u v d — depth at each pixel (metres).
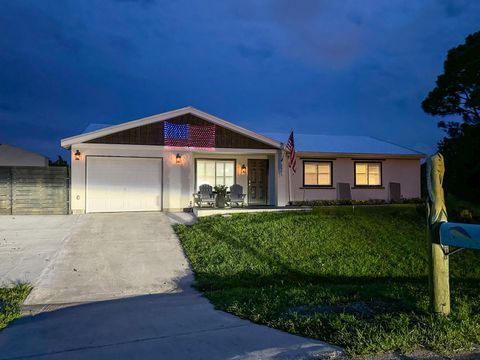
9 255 9.93
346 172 20.09
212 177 18.81
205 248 10.65
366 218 13.72
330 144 21.20
